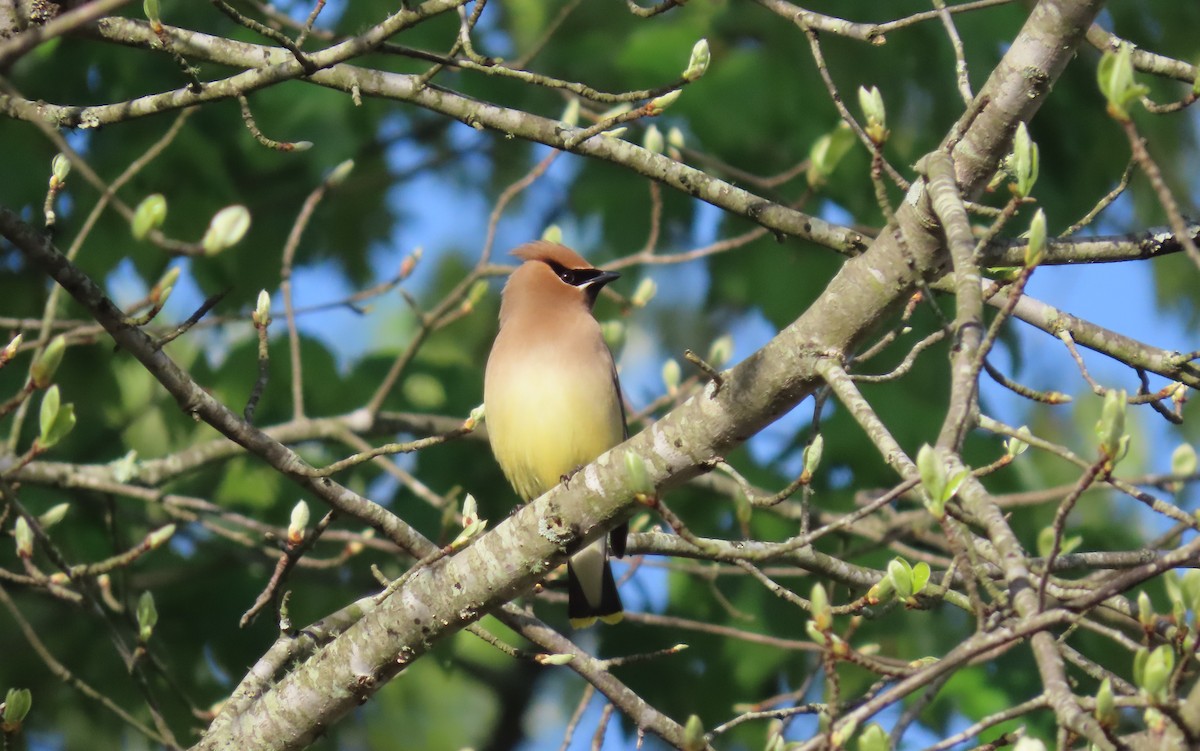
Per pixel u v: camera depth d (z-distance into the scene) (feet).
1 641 43.16
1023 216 46.93
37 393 42.93
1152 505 19.15
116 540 36.04
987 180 23.85
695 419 23.56
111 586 38.06
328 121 47.65
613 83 49.29
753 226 48.55
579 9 51.75
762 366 23.17
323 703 25.25
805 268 47.70
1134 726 34.65
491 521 45.32
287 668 27.35
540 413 33.42
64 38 42.29
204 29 44.52
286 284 39.24
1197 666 19.36
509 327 34.86
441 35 47.42
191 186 44.39
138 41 27.81
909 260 22.34
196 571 42.93
